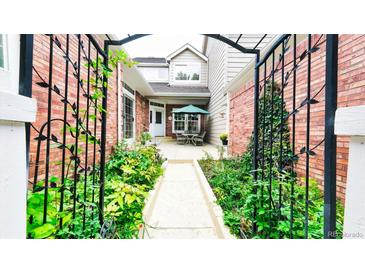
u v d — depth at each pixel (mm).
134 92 8133
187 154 7492
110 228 1458
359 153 653
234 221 2025
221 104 8578
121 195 1539
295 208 1469
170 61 12594
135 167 3596
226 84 7355
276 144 3092
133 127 7992
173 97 11305
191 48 12359
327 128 815
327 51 827
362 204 640
